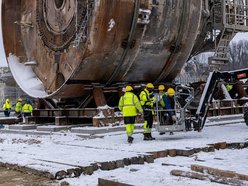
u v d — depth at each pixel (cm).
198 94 1808
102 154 971
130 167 874
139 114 1702
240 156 985
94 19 1593
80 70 1700
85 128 1573
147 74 1925
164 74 1959
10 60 2247
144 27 1711
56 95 1859
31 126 1928
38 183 757
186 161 941
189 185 616
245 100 2130
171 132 1421
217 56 2425
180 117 1327
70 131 1666
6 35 2239
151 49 1817
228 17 2377
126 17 1655
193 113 1731
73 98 2002
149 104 1289
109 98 1881
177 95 1350
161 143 1167
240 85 2173
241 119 1953
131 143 1210
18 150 1112
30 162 894
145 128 1288
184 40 1877
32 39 2202
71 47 1844
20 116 2712
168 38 1834
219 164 860
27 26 2172
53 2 1988
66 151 1054
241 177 658
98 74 1767
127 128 1233
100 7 1583
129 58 1755
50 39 2019
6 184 763
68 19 1873
